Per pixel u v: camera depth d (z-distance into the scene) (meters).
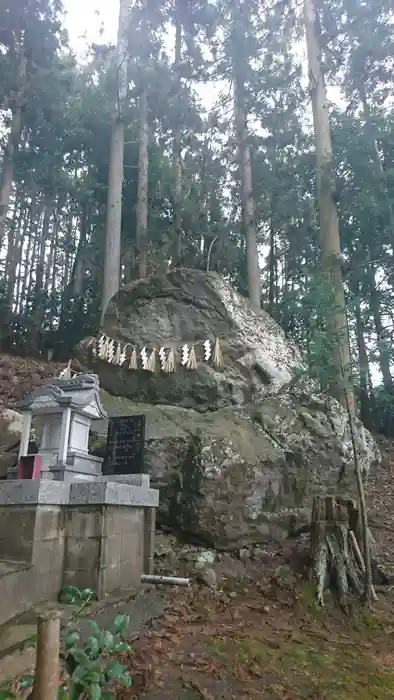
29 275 21.47
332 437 8.41
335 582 5.72
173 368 9.05
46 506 4.86
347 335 8.73
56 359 17.03
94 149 19.75
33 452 6.80
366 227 14.61
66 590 4.37
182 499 7.06
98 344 9.73
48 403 6.05
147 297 10.29
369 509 8.27
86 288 19.94
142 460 6.47
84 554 4.95
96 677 2.55
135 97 18.12
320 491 7.97
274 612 5.27
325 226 12.00
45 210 21.00
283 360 9.94
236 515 6.84
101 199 20.30
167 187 18.12
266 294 19.06
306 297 7.57
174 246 16.33
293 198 16.48
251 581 6.00
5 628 3.89
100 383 9.37
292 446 8.06
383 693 3.72
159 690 3.48
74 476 5.79
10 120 16.88
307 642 4.59
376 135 13.73
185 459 7.44
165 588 5.58
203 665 3.91
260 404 8.77
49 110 16.55
